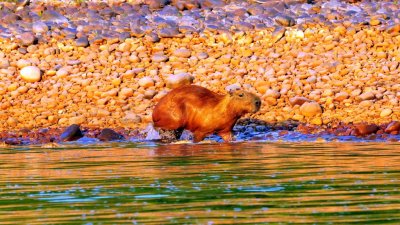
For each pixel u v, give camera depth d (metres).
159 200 34.22
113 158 48.09
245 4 84.12
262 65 72.19
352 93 66.06
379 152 48.03
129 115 63.97
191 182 38.53
